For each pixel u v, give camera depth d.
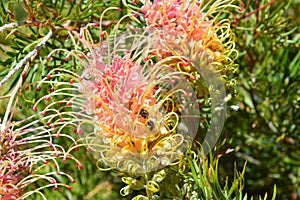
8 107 0.58
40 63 0.69
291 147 0.88
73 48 0.69
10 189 0.56
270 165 0.87
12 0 0.70
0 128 0.57
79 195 0.79
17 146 0.58
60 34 0.71
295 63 0.84
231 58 0.64
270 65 0.85
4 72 0.69
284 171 0.87
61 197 0.79
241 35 0.81
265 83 0.85
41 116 0.75
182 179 0.56
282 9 0.81
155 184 0.55
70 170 0.79
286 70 0.85
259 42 0.83
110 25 0.69
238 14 0.78
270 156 0.87
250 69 0.84
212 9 0.58
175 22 0.57
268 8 0.79
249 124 0.85
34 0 0.69
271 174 0.87
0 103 0.76
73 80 0.59
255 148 0.86
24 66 0.68
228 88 0.59
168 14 0.57
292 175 0.88
